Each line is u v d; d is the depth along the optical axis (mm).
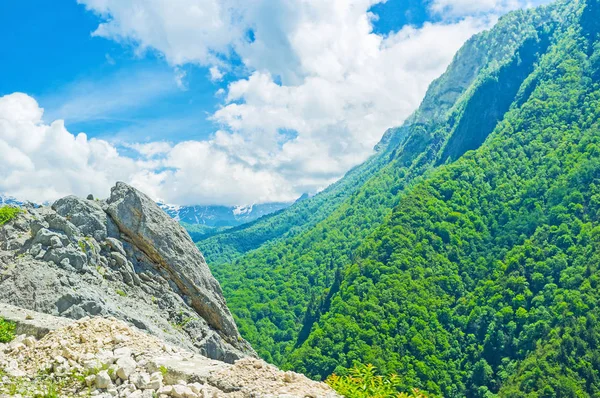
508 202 164000
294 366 107688
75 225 20328
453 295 133125
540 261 128375
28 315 12773
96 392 8922
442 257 141875
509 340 110875
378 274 134500
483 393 101688
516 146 186625
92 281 18609
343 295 130875
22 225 19469
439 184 173375
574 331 99062
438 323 119375
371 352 105562
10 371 9578
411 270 135375
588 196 143625
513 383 97125
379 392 9727
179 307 20734
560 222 139875
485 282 133000
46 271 17453
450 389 104750
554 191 152125
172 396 8484
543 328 105688
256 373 8938
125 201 21547
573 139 171750
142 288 20500
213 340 20297
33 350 10547
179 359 9930
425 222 153375
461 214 157625
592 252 120688
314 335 113438
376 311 118812
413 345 111000
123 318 17297
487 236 154125
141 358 9945
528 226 147375
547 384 90375
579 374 91250
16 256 18297
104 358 9820
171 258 21672
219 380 8766
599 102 178125
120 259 20453
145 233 21422
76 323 11523
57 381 9336
